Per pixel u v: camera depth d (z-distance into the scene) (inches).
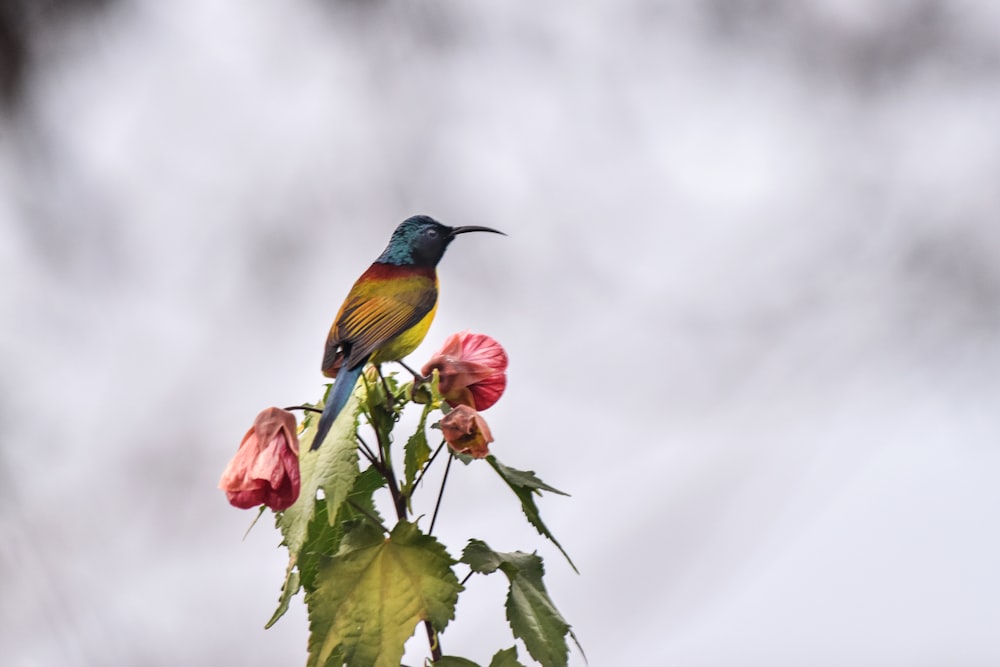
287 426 187.8
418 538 187.6
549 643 187.6
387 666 186.9
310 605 187.2
